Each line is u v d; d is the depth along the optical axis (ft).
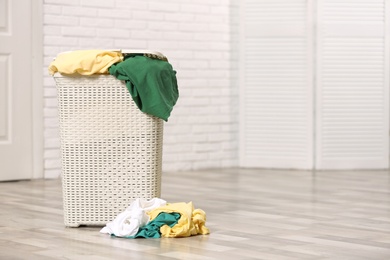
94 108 12.54
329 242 11.57
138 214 11.89
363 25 22.48
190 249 10.98
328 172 21.95
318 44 22.31
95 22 20.39
